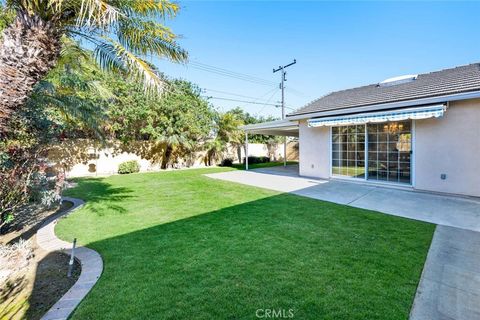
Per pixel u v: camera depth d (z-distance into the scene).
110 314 3.78
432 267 5.03
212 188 14.76
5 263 5.69
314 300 4.02
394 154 13.44
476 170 10.77
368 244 6.20
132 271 5.07
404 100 12.27
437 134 11.84
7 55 4.98
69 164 21.33
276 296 4.14
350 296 4.11
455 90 10.94
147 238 6.88
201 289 4.38
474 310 3.77
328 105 16.89
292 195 12.20
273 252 5.82
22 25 5.04
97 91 13.66
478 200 10.55
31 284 4.88
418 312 3.73
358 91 18.14
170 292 4.31
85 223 8.30
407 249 5.88
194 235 7.02
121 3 6.53
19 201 7.87
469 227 7.33
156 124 25.34
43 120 8.73
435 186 11.96
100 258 5.69
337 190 13.24
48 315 3.77
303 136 18.50
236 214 9.05
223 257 5.61
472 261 5.27
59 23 5.57
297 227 7.51
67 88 11.74
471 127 10.84
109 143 23.83
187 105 26.06
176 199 11.84
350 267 5.06
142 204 10.91
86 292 4.36
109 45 6.98
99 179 19.14
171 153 28.34
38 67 5.30
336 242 6.34
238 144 34.03
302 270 4.97
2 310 4.12
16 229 8.20
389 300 4.00
